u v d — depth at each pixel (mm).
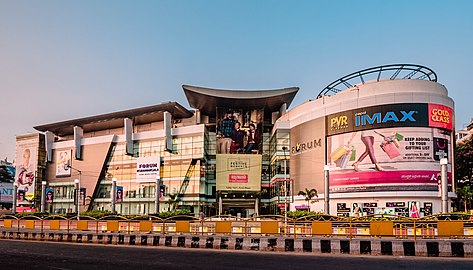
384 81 62469
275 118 96750
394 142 59562
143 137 90000
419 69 64062
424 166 58250
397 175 58875
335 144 65625
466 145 83625
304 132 73188
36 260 19000
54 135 103500
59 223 35531
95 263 17828
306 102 74938
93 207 92375
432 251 20625
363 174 61375
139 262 18156
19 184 103000
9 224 39875
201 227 29781
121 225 33219
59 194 97125
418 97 59625
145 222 31219
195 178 83562
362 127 62406
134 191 88375
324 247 22375
